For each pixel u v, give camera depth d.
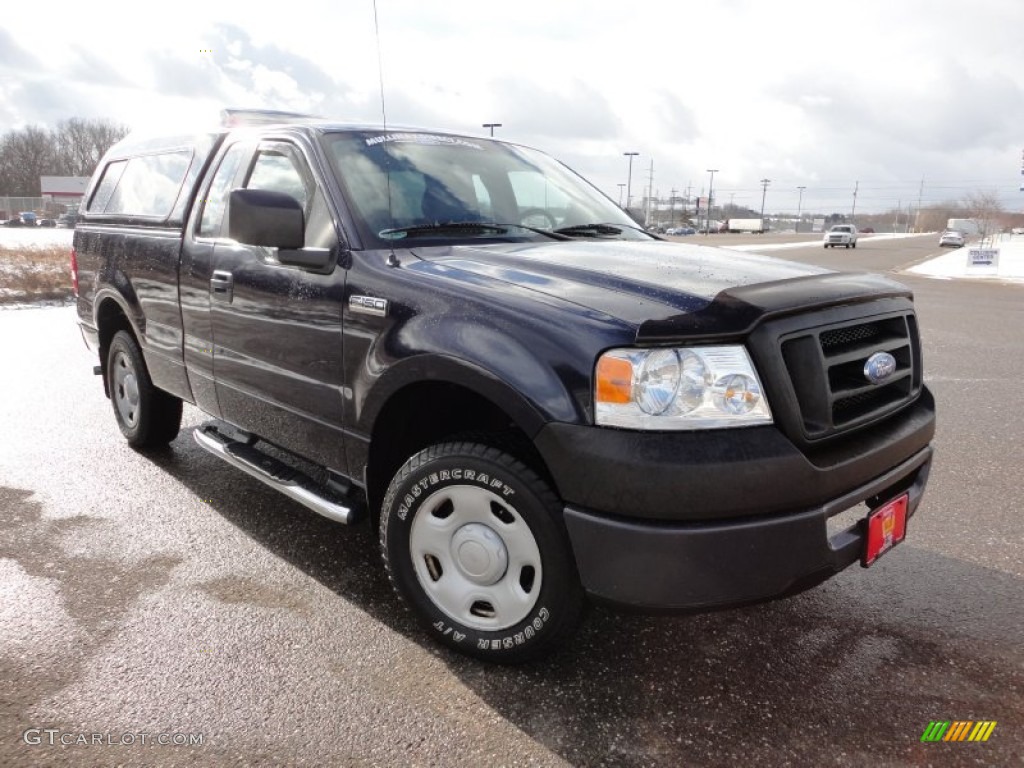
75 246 5.07
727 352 2.13
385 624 2.85
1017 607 3.04
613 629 2.84
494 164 3.69
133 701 2.37
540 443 2.22
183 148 4.14
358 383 2.77
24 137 94.88
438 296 2.54
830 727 2.30
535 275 2.57
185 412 5.75
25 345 8.71
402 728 2.27
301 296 3.01
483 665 2.59
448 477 2.50
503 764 2.13
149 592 3.06
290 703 2.38
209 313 3.61
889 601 3.08
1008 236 95.25
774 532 2.11
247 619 2.87
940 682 2.53
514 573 2.46
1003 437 5.42
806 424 2.22
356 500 3.03
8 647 2.65
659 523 2.09
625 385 2.10
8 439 5.03
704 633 2.82
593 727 2.29
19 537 3.55
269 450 4.45
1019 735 2.27
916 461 2.64
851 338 2.47
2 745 2.17
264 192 2.80
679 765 2.14
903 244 72.75
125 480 4.30
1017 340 10.45
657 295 2.30
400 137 3.47
